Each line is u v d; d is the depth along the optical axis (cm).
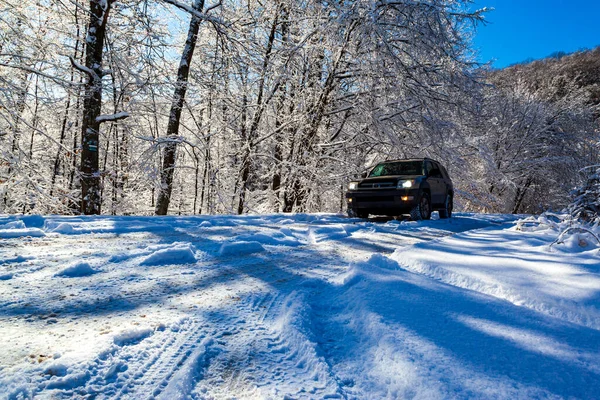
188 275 269
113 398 114
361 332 167
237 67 1199
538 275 258
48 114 1260
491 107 2106
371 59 1232
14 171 1035
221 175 1523
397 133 1496
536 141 2786
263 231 488
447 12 1221
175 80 1105
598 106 2989
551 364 128
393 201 745
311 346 151
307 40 1288
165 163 1164
